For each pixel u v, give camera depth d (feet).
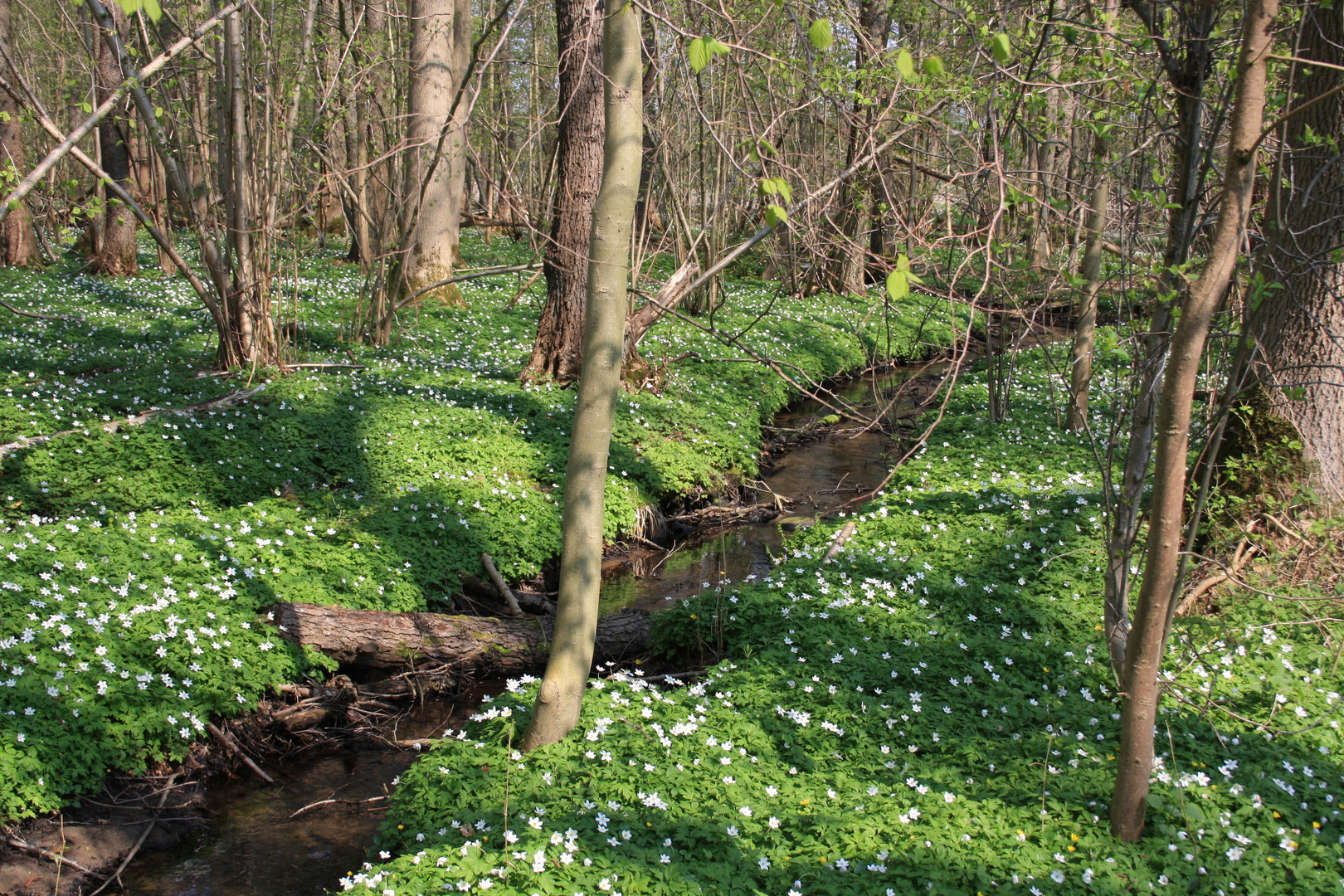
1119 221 17.84
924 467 36.50
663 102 44.93
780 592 23.77
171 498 27.22
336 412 35.04
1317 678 18.71
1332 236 21.54
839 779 15.76
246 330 38.63
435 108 58.44
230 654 19.74
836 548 26.63
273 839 17.01
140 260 78.54
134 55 32.96
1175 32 15.17
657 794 15.12
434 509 28.86
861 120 22.66
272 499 27.78
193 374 38.22
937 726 17.80
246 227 37.91
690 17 27.14
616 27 15.25
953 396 49.34
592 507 16.55
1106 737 17.11
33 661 17.06
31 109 27.12
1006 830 14.15
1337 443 22.57
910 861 13.29
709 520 35.91
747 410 45.83
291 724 20.48
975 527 27.68
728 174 55.01
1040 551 25.40
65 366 39.19
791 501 38.04
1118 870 13.20
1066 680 19.30
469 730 18.52
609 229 15.62
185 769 18.35
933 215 18.81
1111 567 15.12
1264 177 16.74
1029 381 51.26
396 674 22.65
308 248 78.38
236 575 22.34
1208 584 21.09
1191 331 11.86
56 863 15.33
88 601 19.03
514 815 14.47
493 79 70.85
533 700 19.01
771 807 15.02
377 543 26.05
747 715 18.30
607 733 17.11
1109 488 15.12
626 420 39.01
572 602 16.62
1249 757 16.34
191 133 38.60
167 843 16.65
